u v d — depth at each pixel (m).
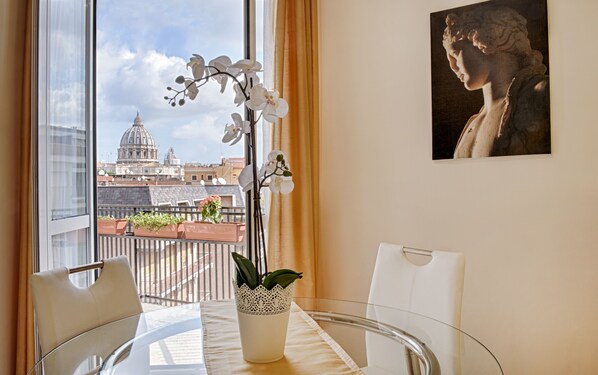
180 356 1.15
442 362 1.16
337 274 2.55
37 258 1.91
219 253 3.45
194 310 1.58
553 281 1.98
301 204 2.42
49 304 1.35
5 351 1.85
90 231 2.33
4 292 1.86
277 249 2.42
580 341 1.93
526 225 2.03
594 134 1.89
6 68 1.86
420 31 2.29
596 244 1.90
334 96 2.56
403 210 2.35
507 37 2.05
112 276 1.60
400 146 2.35
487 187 2.12
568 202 1.95
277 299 1.08
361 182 2.48
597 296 1.90
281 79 2.42
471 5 2.13
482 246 2.13
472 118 2.13
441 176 2.23
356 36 2.49
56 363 1.14
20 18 1.93
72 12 2.20
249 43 2.49
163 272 3.66
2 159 1.85
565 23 1.94
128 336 1.33
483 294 2.13
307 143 2.43
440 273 1.56
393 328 1.43
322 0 2.60
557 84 1.95
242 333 1.09
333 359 1.12
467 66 2.14
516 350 2.06
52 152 2.04
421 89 2.29
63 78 2.13
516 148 2.03
